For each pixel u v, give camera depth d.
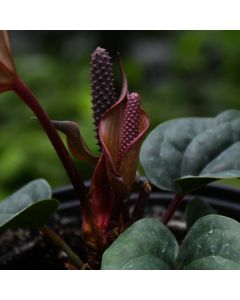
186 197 0.50
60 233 0.47
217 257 0.29
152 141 0.40
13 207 0.38
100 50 0.33
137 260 0.28
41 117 0.32
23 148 0.71
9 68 0.31
